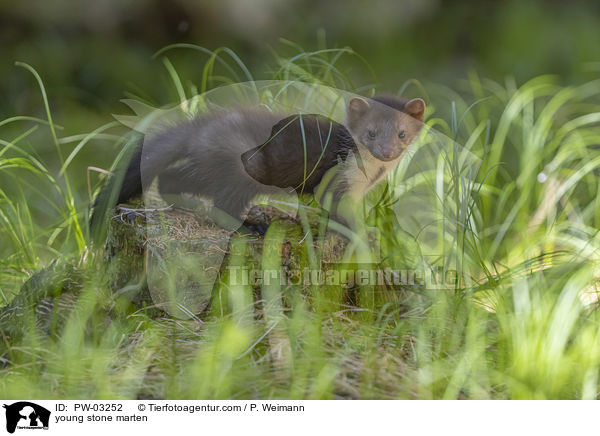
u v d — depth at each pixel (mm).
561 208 10773
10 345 6844
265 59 20266
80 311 7125
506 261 10016
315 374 6320
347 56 22250
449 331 7336
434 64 22906
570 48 22219
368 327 7312
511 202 11727
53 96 19094
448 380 6512
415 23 24500
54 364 6484
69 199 9633
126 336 7035
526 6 24328
